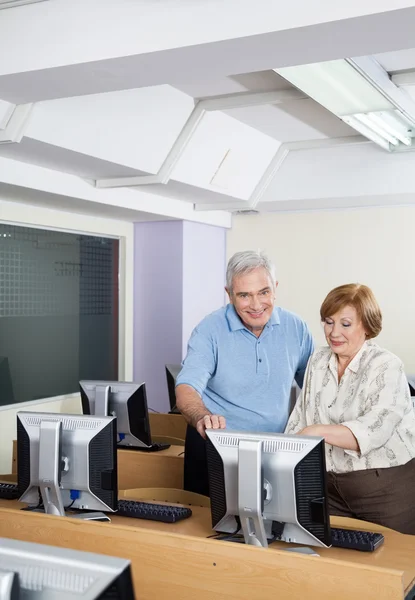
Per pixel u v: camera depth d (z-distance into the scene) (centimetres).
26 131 421
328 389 287
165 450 460
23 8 317
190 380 329
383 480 273
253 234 773
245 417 341
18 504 327
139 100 468
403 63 399
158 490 344
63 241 662
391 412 267
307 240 743
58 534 267
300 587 223
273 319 341
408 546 258
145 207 639
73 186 554
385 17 248
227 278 335
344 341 280
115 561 111
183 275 722
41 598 112
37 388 636
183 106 503
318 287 739
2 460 595
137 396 446
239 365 339
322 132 589
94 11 300
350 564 216
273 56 290
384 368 274
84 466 288
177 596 244
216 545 237
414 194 643
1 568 115
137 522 292
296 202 696
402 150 587
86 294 694
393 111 483
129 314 743
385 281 706
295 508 243
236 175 639
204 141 560
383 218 704
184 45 281
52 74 320
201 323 347
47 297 645
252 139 600
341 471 279
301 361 353
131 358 746
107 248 723
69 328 673
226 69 308
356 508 278
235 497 250
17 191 527
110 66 307
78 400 683
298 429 300
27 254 620
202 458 382
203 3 277
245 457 243
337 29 260
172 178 571
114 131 478
